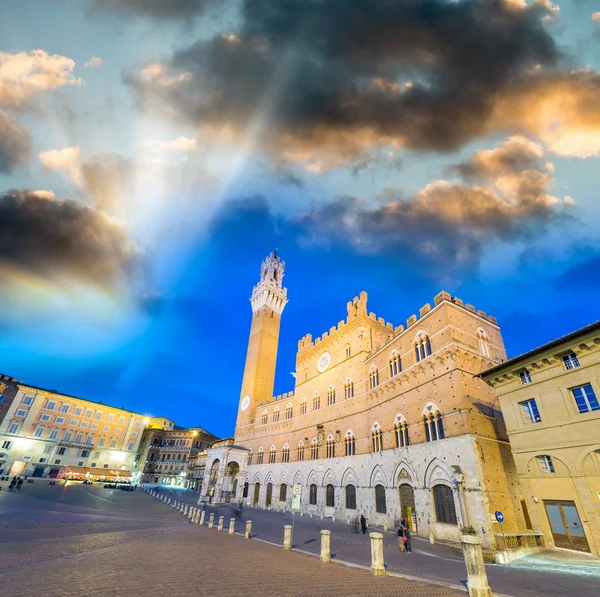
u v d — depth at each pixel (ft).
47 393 330.75
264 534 97.25
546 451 81.87
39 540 62.69
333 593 40.45
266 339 300.20
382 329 181.68
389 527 119.44
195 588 38.81
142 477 408.46
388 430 133.90
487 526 84.84
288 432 211.82
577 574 57.31
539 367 87.20
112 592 35.09
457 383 106.01
